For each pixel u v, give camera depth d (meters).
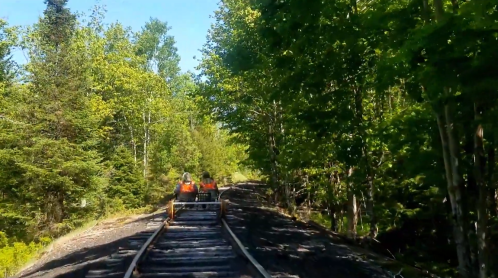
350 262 10.76
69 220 27.61
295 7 11.81
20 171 27.02
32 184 26.44
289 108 18.19
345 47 13.59
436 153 12.47
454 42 7.93
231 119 29.11
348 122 14.75
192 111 67.44
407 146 14.41
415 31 8.55
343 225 28.00
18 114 27.92
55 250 14.29
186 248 11.14
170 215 17.56
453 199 10.62
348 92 14.57
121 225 18.34
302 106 16.73
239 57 19.41
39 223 27.12
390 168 17.25
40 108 27.98
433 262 16.92
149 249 10.88
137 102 50.41
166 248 11.19
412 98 11.66
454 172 10.34
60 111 27.67
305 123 15.18
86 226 20.34
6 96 35.03
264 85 23.22
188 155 58.88
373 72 13.91
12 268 14.27
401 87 14.29
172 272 8.69
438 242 19.02
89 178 28.47
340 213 25.73
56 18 48.38
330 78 13.91
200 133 70.12
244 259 9.82
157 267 9.10
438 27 7.91
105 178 31.69
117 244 12.33
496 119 8.53
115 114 51.81
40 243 24.17
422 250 18.22
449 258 17.53
